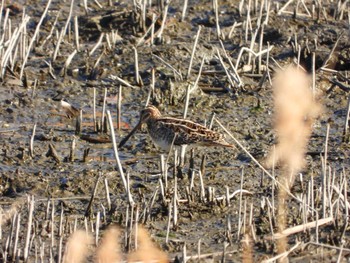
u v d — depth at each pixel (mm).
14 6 19406
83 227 10492
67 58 16625
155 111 13055
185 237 10242
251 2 19016
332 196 11016
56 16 18375
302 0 18484
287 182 11352
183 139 12586
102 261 9227
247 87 15727
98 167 12523
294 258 9492
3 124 14234
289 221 10445
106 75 16156
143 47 17141
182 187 11703
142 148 13305
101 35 17188
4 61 15938
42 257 9375
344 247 9727
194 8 19250
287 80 7262
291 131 7445
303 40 17422
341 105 14969
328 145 13281
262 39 16859
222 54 16922
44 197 11516
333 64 16625
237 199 11297
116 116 14617
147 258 9039
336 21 18312
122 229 10430
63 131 14008
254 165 12539
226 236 10117
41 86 15766
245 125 14195
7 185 11898
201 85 15727
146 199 11312
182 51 16906
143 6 18156
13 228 9867
